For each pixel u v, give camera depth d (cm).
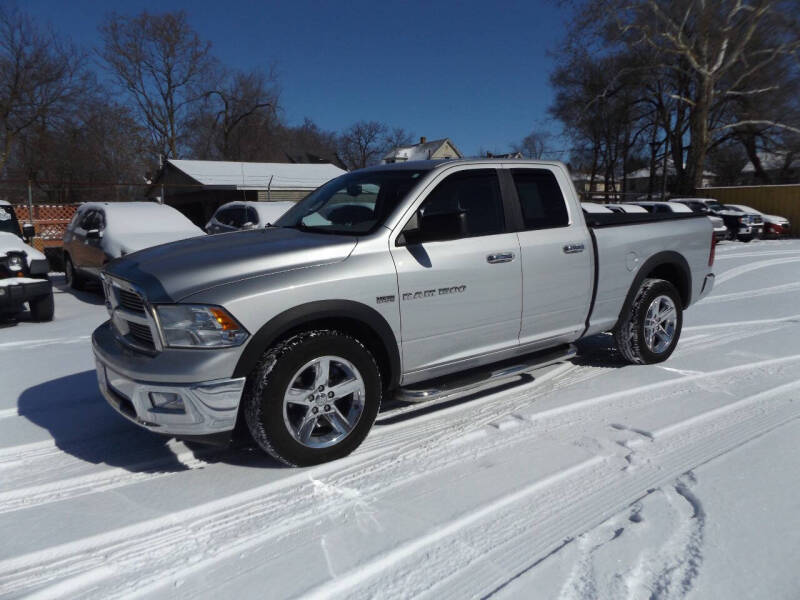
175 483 332
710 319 747
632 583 234
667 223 536
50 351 629
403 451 366
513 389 479
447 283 383
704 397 450
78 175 3825
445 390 392
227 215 1282
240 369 314
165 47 4719
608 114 3712
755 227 2205
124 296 350
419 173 400
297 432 335
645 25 2730
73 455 369
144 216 1038
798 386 471
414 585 239
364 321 350
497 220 420
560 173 467
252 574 250
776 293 960
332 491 318
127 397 330
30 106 3581
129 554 266
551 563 248
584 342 627
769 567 240
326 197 445
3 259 792
